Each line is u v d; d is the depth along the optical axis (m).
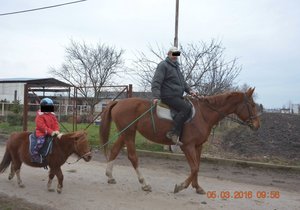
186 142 7.59
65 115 22.53
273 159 12.30
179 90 7.64
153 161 11.66
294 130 24.86
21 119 22.20
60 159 7.32
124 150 13.03
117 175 9.43
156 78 7.59
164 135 7.82
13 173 8.30
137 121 8.10
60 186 7.45
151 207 6.70
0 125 21.19
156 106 7.88
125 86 13.54
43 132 7.36
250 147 15.97
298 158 13.01
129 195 7.52
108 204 6.83
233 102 7.88
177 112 7.65
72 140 7.21
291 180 9.47
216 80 16.06
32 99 22.47
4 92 45.75
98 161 11.53
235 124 28.16
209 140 17.09
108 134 8.63
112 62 37.50
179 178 9.28
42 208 6.41
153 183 8.64
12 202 6.70
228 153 13.68
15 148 7.70
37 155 7.28
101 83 36.75
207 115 7.80
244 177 9.69
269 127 27.17
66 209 6.45
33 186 8.00
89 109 25.44
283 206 7.05
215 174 9.97
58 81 37.81
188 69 16.00
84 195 7.42
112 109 8.50
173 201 7.13
